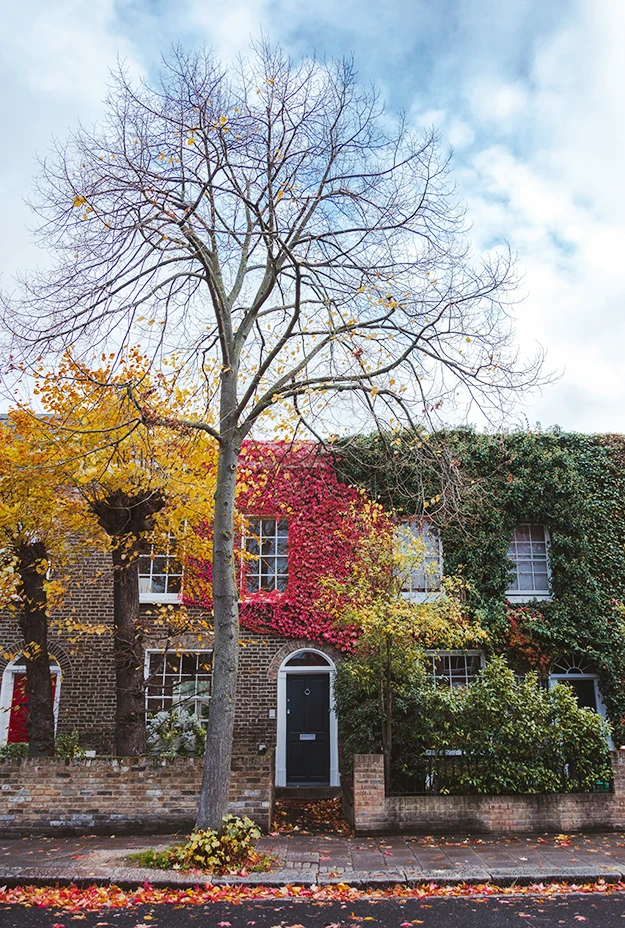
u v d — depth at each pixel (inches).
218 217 418.6
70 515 489.1
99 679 588.4
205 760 356.8
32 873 326.3
